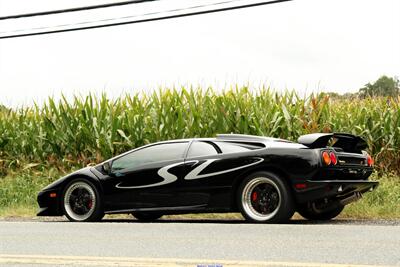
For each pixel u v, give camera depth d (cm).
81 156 1725
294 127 1608
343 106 1734
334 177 965
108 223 975
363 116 1653
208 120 1670
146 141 1670
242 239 735
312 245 678
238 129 1600
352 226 875
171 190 1023
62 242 730
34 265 567
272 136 1614
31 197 1484
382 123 1633
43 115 1823
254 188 968
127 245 697
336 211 1085
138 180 1045
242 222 1062
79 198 1079
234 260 583
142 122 1677
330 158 961
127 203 1051
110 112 1741
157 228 877
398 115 1606
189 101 1669
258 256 606
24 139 1814
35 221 1091
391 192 1280
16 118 1872
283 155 957
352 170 1007
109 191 1060
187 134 1645
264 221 946
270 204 950
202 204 1004
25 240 753
